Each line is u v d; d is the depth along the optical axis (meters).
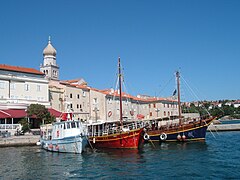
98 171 28.38
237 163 30.23
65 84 84.19
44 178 25.97
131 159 35.06
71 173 27.80
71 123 42.16
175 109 112.94
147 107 108.75
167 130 54.53
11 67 75.25
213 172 26.30
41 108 64.69
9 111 64.62
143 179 24.55
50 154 40.81
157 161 33.12
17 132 59.56
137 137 43.72
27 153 42.34
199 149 43.06
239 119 193.75
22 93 73.12
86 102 90.50
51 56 115.88
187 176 25.12
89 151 43.38
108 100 91.94
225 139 58.75
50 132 48.22
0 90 69.31
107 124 50.50
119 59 54.72
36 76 77.56
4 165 32.44
